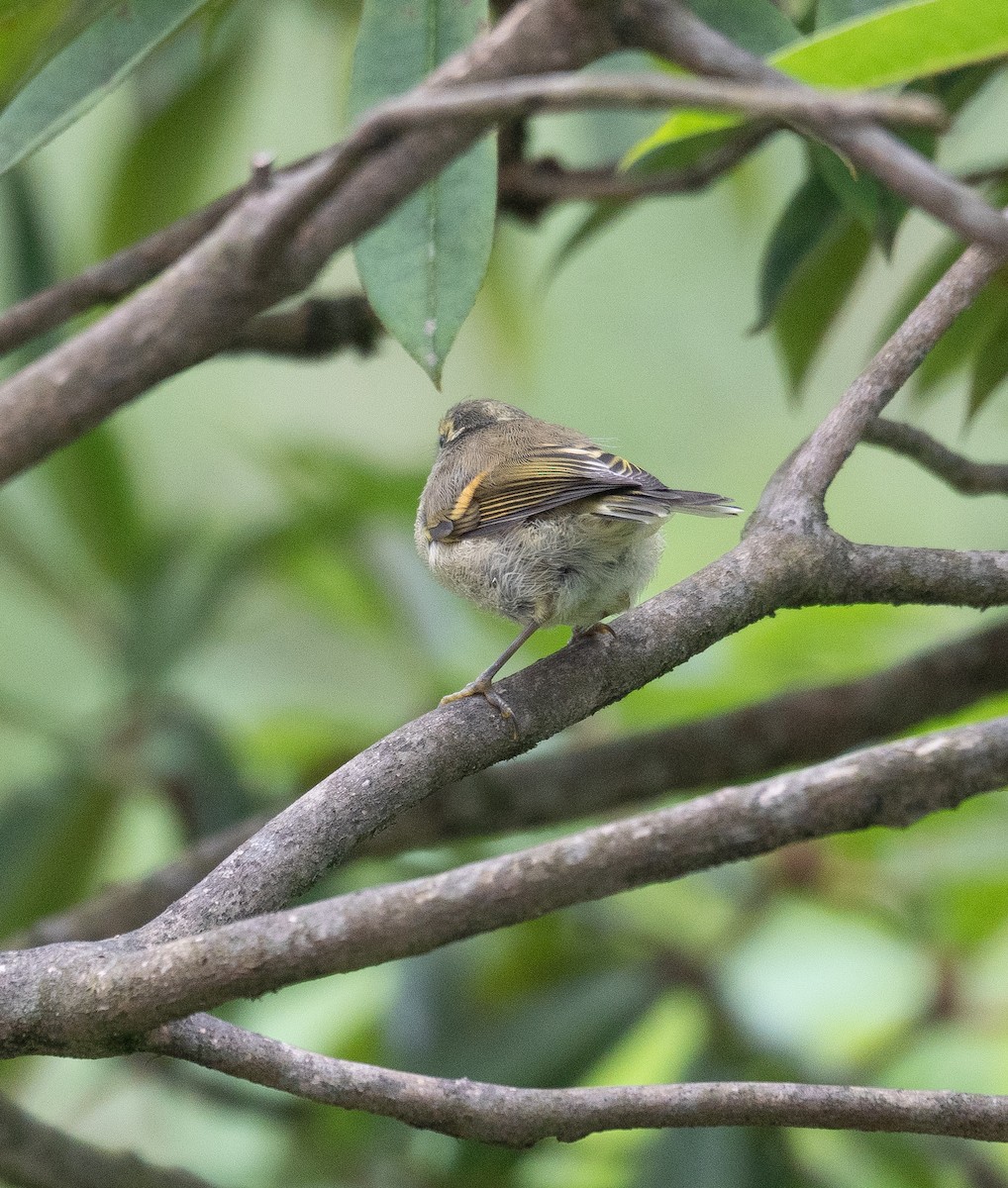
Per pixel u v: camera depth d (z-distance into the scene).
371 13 5.80
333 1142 9.48
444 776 5.57
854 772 4.51
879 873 10.35
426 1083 4.75
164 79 10.61
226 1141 10.16
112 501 10.56
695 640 6.08
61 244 11.18
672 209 14.34
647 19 4.68
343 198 4.59
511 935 10.30
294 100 12.67
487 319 12.22
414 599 10.47
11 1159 7.39
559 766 8.92
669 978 9.91
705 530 12.73
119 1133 10.16
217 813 9.72
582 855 4.27
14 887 9.76
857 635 10.55
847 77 5.53
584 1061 9.52
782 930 10.50
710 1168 8.90
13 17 6.52
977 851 9.85
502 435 8.66
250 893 4.98
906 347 6.67
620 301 14.35
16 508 10.55
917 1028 10.06
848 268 9.02
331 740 10.74
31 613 10.80
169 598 10.05
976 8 5.24
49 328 7.16
